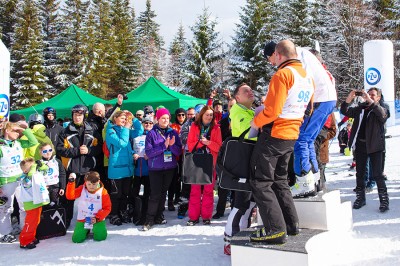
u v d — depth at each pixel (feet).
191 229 16.26
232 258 10.65
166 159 16.67
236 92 12.42
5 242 15.42
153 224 17.24
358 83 103.76
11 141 16.22
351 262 11.01
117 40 156.04
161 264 12.00
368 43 52.31
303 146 12.37
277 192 11.15
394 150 39.09
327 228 11.68
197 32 116.57
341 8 107.86
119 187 17.62
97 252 13.51
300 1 109.60
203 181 15.94
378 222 15.05
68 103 44.06
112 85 145.07
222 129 18.28
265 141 10.11
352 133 17.99
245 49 111.14
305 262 9.50
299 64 10.30
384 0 123.85
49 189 16.14
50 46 136.98
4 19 138.82
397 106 83.05
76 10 137.49
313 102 12.02
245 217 13.07
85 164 17.58
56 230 15.93
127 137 17.49
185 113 22.71
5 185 15.64
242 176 11.32
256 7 111.75
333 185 23.85
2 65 22.82
